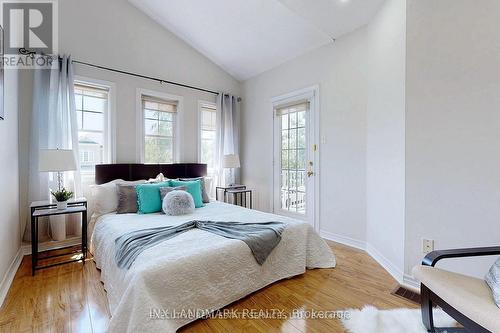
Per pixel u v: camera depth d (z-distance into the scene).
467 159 1.80
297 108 3.77
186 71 4.02
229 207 3.13
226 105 4.46
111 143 3.26
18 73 2.63
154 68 3.66
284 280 2.19
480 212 1.76
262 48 3.77
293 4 2.72
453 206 1.87
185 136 4.02
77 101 3.07
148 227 2.18
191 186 3.17
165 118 3.85
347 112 3.11
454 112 1.85
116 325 1.34
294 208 3.86
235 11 3.18
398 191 2.22
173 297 1.51
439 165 1.92
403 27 2.13
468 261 1.82
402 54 2.15
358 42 2.99
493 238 1.72
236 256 1.83
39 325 1.56
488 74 1.71
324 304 1.82
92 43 3.11
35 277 2.19
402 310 1.72
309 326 1.58
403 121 2.12
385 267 2.43
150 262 1.51
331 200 3.32
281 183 4.09
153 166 3.56
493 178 1.71
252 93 4.57
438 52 1.91
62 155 2.44
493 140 1.71
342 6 2.63
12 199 2.30
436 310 1.71
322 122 3.41
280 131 4.09
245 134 4.74
